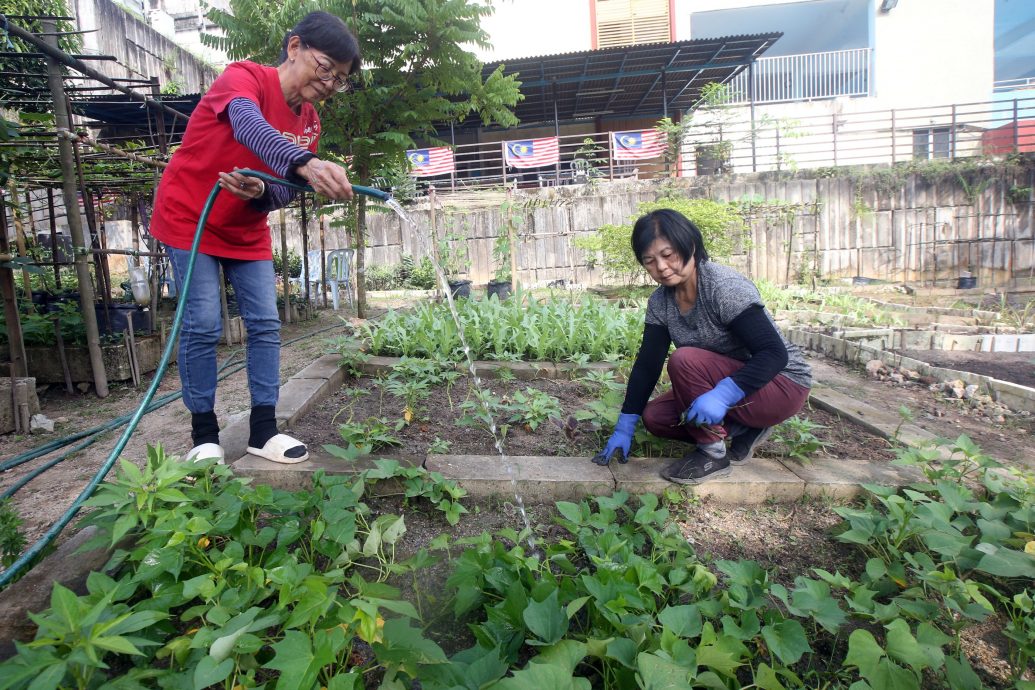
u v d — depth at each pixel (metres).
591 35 17.42
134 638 1.21
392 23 6.40
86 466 3.02
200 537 1.72
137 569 1.56
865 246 13.47
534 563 1.67
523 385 3.90
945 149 17.05
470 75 7.14
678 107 18.88
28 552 1.78
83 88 5.04
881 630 1.70
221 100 2.14
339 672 1.37
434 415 3.28
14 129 4.12
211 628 1.37
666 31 17.47
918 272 13.48
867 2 17.56
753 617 1.47
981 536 1.94
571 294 8.99
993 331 6.48
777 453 2.71
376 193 2.31
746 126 17.72
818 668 1.56
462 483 2.35
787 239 13.25
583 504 2.06
